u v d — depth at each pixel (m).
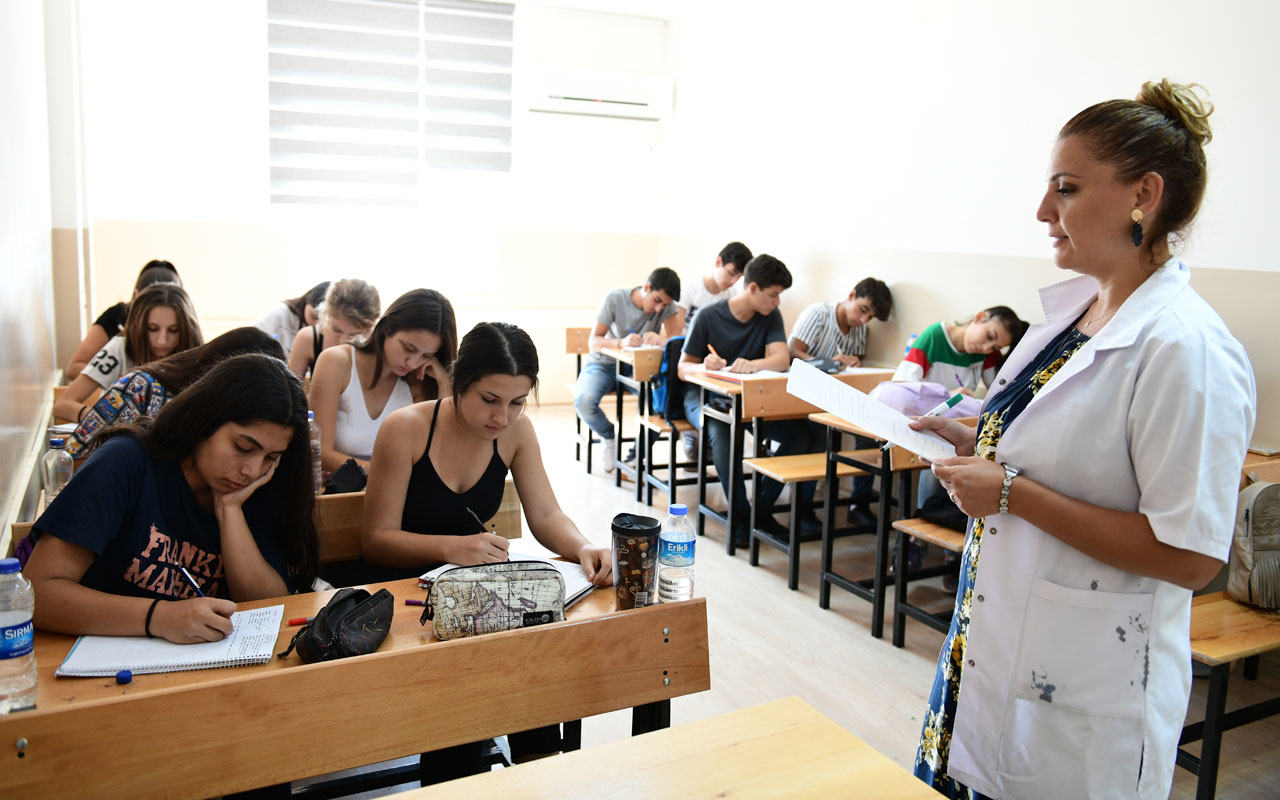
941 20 4.10
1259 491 2.37
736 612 3.34
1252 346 2.92
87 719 1.11
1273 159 2.82
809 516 4.32
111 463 1.47
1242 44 2.89
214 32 6.16
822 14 4.96
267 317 3.90
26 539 1.54
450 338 2.59
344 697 1.25
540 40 6.87
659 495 4.91
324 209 6.65
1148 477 1.17
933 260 4.22
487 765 1.97
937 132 4.16
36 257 3.40
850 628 3.21
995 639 1.32
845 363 4.56
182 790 1.16
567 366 7.41
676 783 1.07
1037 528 1.29
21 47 3.12
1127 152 1.17
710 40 6.30
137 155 6.13
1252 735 2.54
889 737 2.46
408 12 6.59
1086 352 1.24
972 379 3.78
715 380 4.06
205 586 1.61
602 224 7.38
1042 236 3.63
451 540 1.79
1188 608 1.26
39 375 3.41
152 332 2.96
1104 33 3.35
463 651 1.33
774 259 4.45
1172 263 1.23
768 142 5.58
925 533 2.87
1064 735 1.27
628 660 1.47
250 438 1.50
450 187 6.94
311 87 6.46
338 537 2.11
